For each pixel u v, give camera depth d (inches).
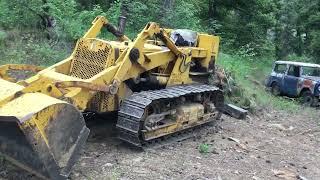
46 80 253.1
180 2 692.7
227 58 681.0
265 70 855.7
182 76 345.4
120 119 288.4
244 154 325.1
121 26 364.5
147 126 294.0
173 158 292.0
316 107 631.2
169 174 264.5
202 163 291.4
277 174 291.6
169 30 368.2
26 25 499.8
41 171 214.2
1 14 490.0
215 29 930.1
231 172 283.4
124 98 298.8
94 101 288.4
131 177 252.7
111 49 285.6
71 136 221.3
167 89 324.5
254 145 353.4
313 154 352.5
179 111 323.9
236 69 647.1
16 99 218.8
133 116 281.9
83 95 263.6
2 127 215.0
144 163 275.1
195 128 358.6
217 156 310.5
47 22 498.9
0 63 401.4
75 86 255.4
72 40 487.5
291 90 677.3
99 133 318.7
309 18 1114.1
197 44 374.3
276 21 1162.0
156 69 328.8
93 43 293.6
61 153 216.4
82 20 518.0
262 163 311.3
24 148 216.1
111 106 293.7
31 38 467.2
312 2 1120.8
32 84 247.0
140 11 604.4
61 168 216.2
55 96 250.8
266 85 732.7
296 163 323.0
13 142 218.5
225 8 1037.2
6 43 450.9
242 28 1011.9
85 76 291.7
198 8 891.4
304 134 422.0
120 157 279.7
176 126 320.8
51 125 210.7
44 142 207.3
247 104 478.9
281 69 712.4
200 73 371.9
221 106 383.6
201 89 345.1
